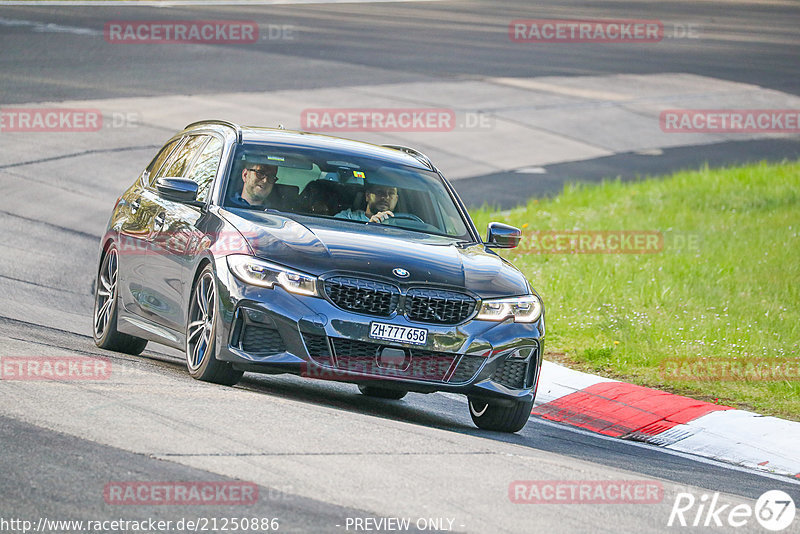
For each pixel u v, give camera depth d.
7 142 76.06
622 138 100.94
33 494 17.86
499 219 68.12
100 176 70.94
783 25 188.38
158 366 31.53
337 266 27.14
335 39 135.12
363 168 32.56
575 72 127.62
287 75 109.12
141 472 19.50
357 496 19.41
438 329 27.30
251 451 21.45
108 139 79.62
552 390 36.53
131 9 142.38
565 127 101.88
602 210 72.81
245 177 30.91
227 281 27.30
